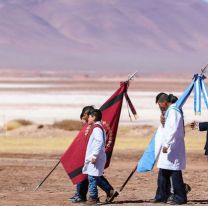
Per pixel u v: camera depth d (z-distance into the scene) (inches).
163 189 1510.8
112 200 1535.4
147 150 1520.7
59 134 3656.5
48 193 1721.2
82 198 1547.7
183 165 1492.4
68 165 1536.7
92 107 1529.3
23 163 2379.4
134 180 1975.9
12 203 1546.5
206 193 1711.4
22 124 4613.7
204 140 3176.7
